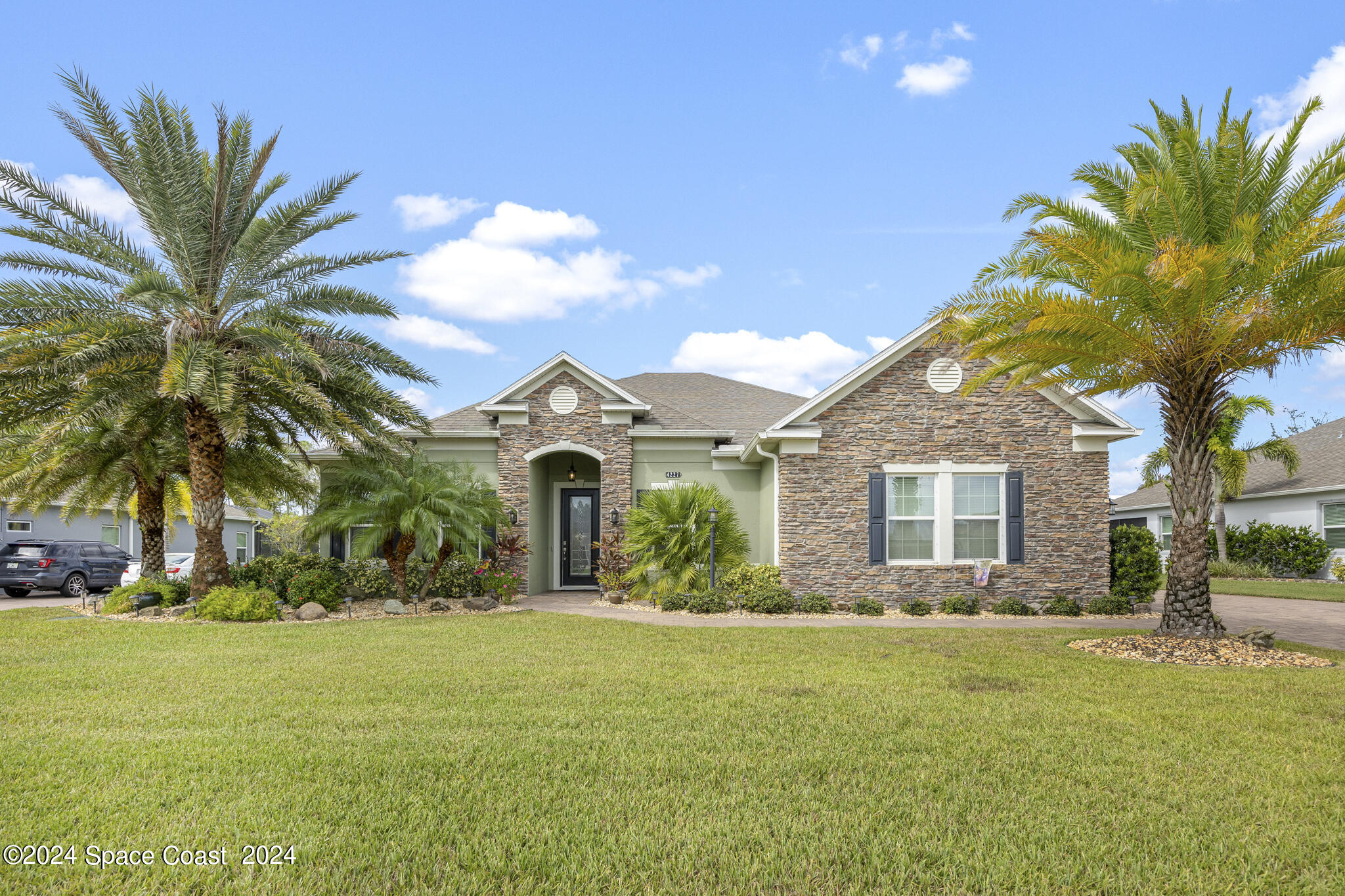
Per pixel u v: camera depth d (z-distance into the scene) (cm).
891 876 370
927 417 1538
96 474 1775
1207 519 1086
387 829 422
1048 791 485
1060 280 1181
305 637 1122
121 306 1350
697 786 489
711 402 2248
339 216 1464
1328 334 1002
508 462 1803
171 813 439
